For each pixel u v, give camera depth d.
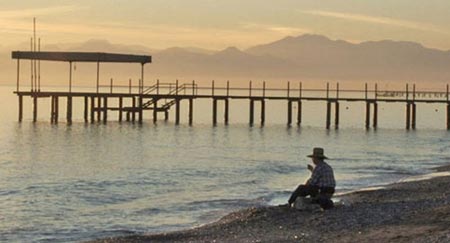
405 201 31.72
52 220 32.38
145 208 35.59
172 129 98.56
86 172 54.12
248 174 51.94
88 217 33.09
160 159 64.75
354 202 32.28
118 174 52.53
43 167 58.06
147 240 25.86
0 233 29.39
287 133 95.06
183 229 29.31
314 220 27.17
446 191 35.06
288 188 43.41
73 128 97.56
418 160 62.31
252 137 89.06
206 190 42.66
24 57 93.81
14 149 73.88
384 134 95.06
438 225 24.56
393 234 23.56
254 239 24.81
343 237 23.86
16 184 46.50
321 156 29.44
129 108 100.12
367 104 100.88
